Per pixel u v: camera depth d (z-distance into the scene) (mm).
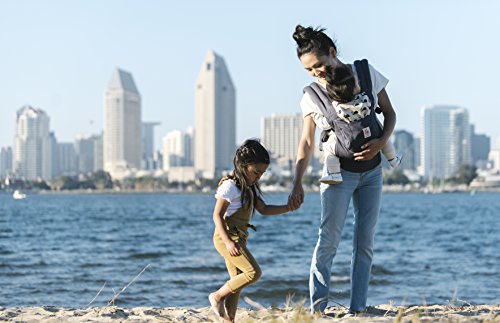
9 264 16094
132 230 33594
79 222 43125
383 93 5789
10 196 181500
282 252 20703
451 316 5777
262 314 6387
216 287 12688
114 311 6992
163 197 159750
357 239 6020
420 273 14586
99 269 15281
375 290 12336
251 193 5371
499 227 36406
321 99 5672
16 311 7242
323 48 5461
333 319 5355
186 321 6195
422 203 99625
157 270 15055
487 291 12055
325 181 5758
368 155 5656
